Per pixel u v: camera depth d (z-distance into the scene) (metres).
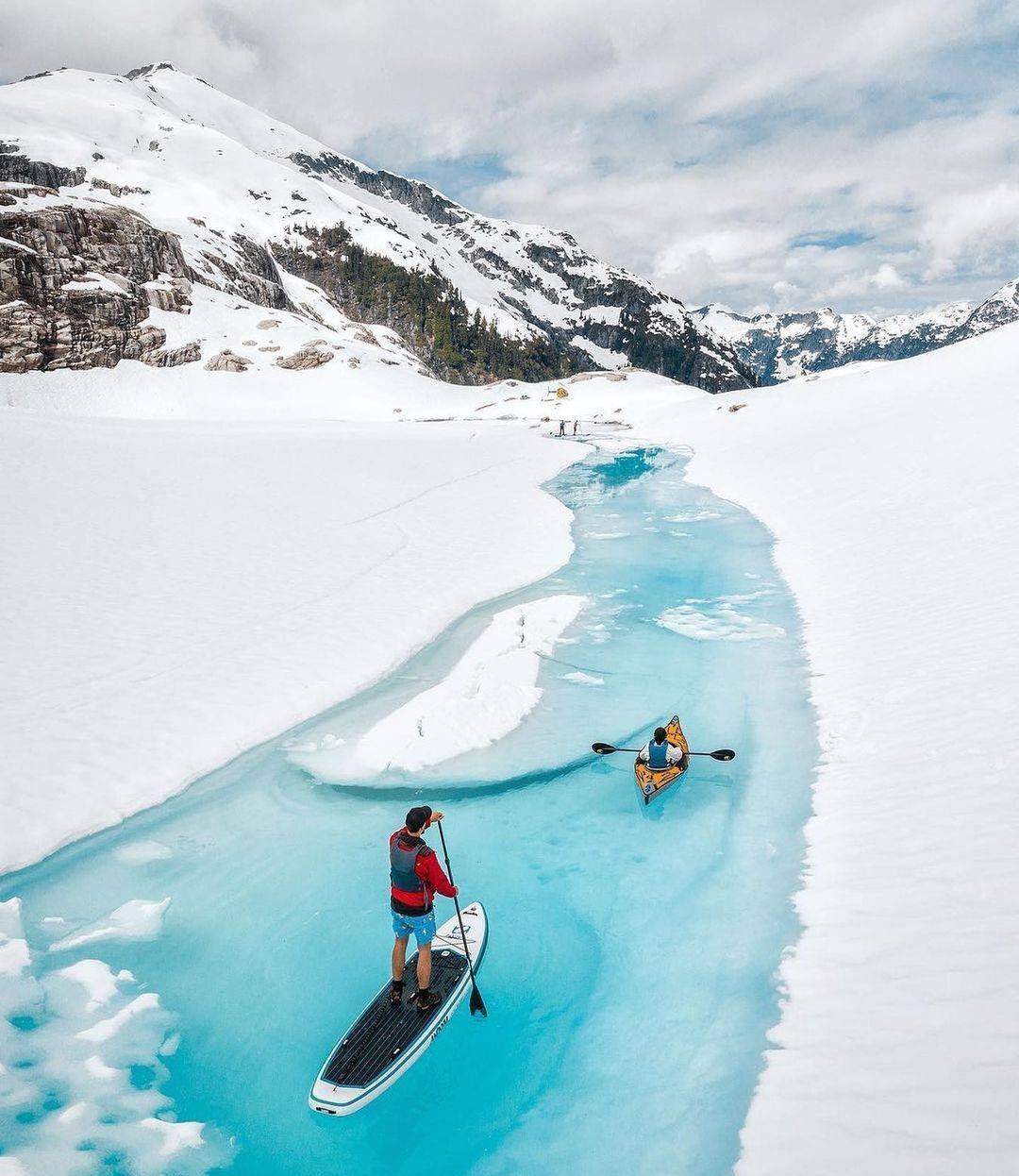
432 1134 6.30
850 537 22.98
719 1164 5.52
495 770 12.28
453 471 41.75
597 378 110.88
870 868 8.52
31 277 91.62
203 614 17.72
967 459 27.00
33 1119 6.43
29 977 8.05
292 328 120.31
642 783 11.09
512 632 17.47
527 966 8.16
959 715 11.14
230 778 11.98
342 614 18.08
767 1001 7.11
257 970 8.25
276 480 34.88
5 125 192.38
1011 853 7.71
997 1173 4.53
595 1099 6.41
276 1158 6.18
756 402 68.44
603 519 31.12
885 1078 5.62
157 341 100.88
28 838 10.06
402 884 7.18
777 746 12.34
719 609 19.34
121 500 28.64
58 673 14.42
